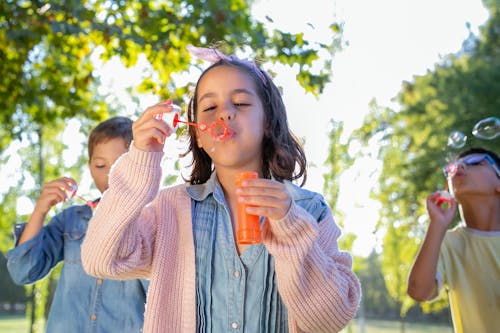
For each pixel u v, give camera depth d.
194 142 1.91
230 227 1.65
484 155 2.88
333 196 8.10
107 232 1.46
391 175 11.14
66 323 2.47
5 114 5.89
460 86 10.87
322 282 1.49
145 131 1.47
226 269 1.61
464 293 2.77
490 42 11.54
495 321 2.68
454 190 2.88
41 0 4.66
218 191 1.68
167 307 1.58
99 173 2.57
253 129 1.62
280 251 1.44
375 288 23.98
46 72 5.75
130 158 1.48
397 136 11.04
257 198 1.39
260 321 1.58
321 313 1.50
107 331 2.43
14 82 5.48
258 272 1.60
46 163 9.02
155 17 4.75
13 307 21.92
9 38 4.64
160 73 5.08
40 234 2.57
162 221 1.68
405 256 10.95
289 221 1.42
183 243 1.65
